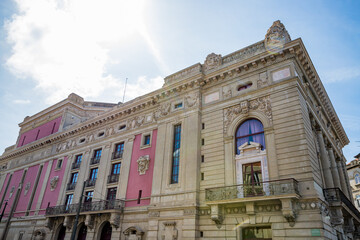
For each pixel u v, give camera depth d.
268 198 15.34
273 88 19.14
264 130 18.30
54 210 28.44
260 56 20.25
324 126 24.67
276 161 16.94
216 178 19.05
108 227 24.22
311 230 14.23
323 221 14.43
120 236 22.30
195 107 22.31
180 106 23.92
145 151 24.98
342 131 31.20
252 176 17.64
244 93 20.41
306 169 15.65
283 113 17.97
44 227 29.56
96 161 29.05
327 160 20.59
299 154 16.23
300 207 15.02
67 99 39.72
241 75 21.25
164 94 25.17
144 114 27.23
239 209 17.06
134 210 22.41
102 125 31.09
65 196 29.91
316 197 14.63
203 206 18.50
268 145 17.70
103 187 26.27
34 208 32.91
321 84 23.70
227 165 18.98
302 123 16.94
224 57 23.19
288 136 17.12
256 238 16.33
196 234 17.80
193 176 19.66
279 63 19.66
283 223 15.20
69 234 25.97
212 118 21.48
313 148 17.45
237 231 16.67
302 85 19.11
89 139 31.62
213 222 17.75
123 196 24.06
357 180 41.22
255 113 19.31
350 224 19.05
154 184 21.77
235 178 18.25
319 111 23.67
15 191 38.09
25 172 39.03
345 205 16.91
